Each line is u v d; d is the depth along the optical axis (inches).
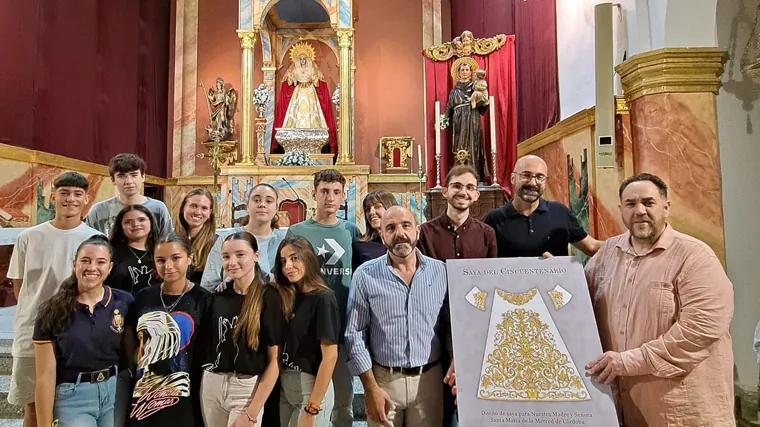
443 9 312.0
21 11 201.8
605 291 79.7
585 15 160.6
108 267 85.4
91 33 245.4
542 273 80.4
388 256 89.0
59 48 223.5
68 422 81.7
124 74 271.4
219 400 81.7
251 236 86.7
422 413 83.7
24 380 94.9
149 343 82.3
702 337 67.9
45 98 214.7
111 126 259.9
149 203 113.4
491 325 78.3
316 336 86.0
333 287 101.0
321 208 105.3
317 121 294.2
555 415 71.7
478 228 101.4
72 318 83.7
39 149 210.5
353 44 291.7
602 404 70.9
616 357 70.9
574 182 160.7
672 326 70.5
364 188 259.6
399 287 85.4
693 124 116.6
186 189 299.7
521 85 227.1
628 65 124.1
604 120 128.3
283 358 87.3
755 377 119.2
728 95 125.1
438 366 86.4
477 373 75.7
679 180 116.2
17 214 196.4
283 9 296.4
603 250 84.5
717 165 115.7
